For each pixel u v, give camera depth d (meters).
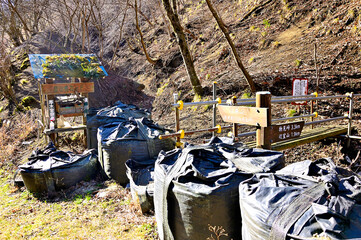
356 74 6.67
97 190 4.70
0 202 4.86
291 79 7.36
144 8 19.28
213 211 2.29
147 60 14.17
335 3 8.90
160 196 2.72
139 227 3.42
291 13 10.01
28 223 3.93
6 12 15.96
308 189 1.86
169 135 3.64
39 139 8.30
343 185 1.88
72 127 6.64
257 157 2.70
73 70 6.61
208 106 8.09
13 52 14.91
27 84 11.97
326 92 6.83
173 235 2.58
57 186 4.88
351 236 1.47
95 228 3.57
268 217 1.77
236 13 12.77
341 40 7.72
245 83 8.14
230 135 4.14
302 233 1.58
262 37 10.06
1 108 10.91
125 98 11.97
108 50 17.38
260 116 3.12
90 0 12.57
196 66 11.25
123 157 4.59
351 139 5.37
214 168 2.63
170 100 10.11
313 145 5.58
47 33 17.36
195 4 16.53
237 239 2.40
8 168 6.97
